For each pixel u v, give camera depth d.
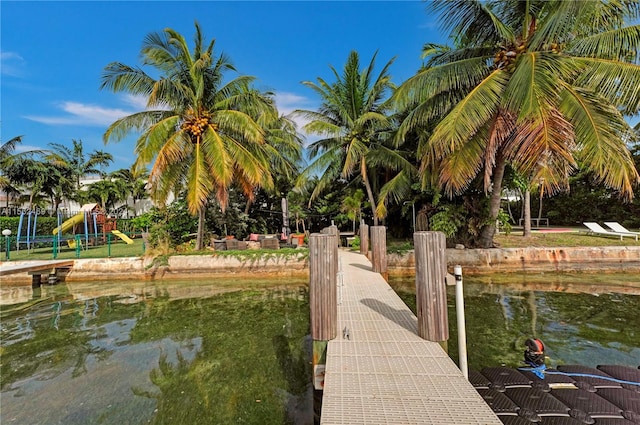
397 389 2.44
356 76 14.67
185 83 12.19
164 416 3.49
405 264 11.12
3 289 10.49
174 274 11.52
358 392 2.40
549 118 6.87
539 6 8.55
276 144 17.73
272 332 5.98
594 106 7.41
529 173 8.47
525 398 3.03
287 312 7.22
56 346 5.56
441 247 3.40
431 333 3.36
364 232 10.66
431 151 9.00
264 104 12.34
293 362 4.73
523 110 7.01
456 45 11.75
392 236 16.94
